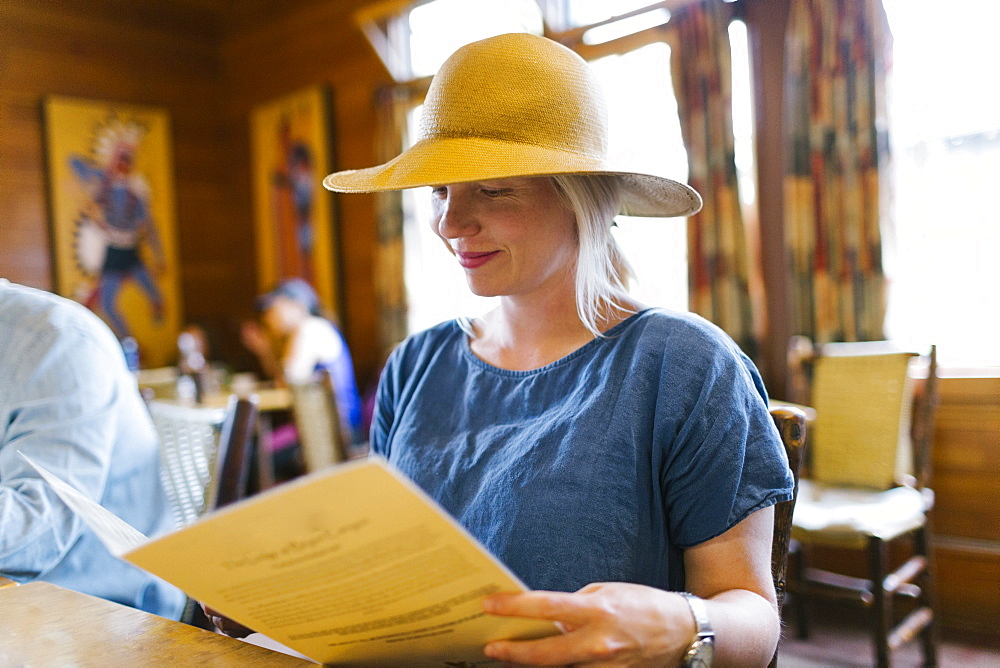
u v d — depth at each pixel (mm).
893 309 2988
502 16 4363
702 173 3336
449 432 966
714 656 641
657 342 865
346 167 5363
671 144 3586
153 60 5977
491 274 895
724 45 3283
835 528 2154
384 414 1123
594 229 919
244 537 511
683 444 812
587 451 828
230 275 6344
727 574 782
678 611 633
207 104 6262
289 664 668
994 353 2826
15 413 1240
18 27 5363
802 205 3092
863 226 2955
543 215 880
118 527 719
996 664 2436
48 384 1235
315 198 5535
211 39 6250
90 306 5629
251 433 1350
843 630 2756
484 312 1085
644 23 3646
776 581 856
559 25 4039
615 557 801
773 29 3252
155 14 5965
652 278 3621
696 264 3363
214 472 1339
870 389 2516
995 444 2705
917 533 2367
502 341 999
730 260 3285
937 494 2838
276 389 4754
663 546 827
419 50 4848
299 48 5621
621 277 1006
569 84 892
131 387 1420
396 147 4840
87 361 1276
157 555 541
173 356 5996
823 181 3035
